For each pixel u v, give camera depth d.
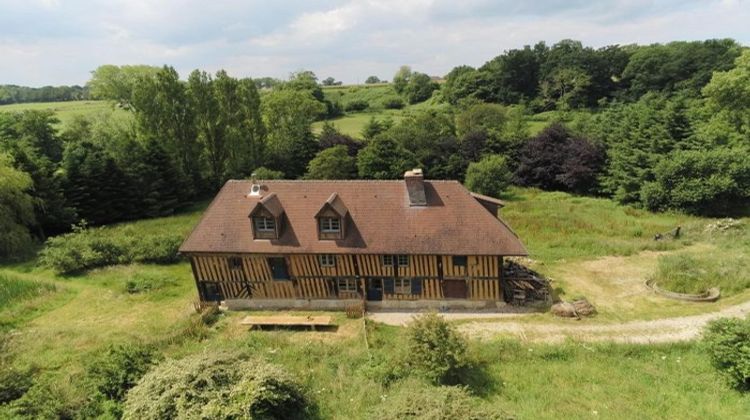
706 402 16.91
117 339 24.11
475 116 75.19
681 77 89.31
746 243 34.38
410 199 28.45
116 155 53.97
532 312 27.09
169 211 53.56
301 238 28.02
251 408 14.90
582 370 19.67
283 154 64.94
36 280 33.25
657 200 47.19
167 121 57.34
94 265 36.50
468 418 13.44
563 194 57.12
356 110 125.38
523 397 17.72
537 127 84.06
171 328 25.59
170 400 14.93
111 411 16.02
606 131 65.25
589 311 26.16
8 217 39.09
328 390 18.36
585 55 102.06
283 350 22.50
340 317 27.44
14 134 64.81
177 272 35.59
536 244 37.81
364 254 27.39
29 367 20.78
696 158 46.00
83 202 48.75
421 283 27.88
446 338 19.33
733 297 26.95
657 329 24.14
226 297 29.28
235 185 30.48
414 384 17.89
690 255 32.75
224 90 60.31
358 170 58.75
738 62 55.81
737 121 55.72
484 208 28.05
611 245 36.28
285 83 116.06
